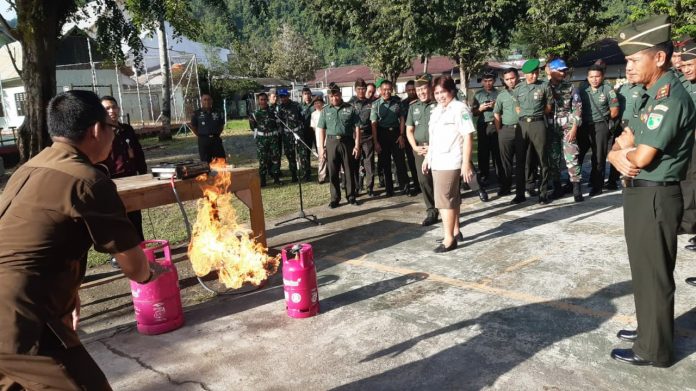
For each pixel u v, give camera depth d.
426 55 21.73
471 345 3.16
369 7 21.86
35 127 12.85
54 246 1.79
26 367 1.75
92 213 1.81
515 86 6.84
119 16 15.35
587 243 4.97
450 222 5.01
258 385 2.88
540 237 5.28
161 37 19.72
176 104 33.56
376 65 24.05
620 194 6.99
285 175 10.57
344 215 6.92
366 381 2.85
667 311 2.71
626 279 4.02
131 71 35.97
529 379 2.75
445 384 2.76
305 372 2.98
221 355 3.25
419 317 3.61
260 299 4.13
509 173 7.32
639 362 2.80
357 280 4.43
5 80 31.67
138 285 3.56
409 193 7.98
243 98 37.47
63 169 1.82
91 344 3.53
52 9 12.70
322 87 46.38
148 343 3.49
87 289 4.70
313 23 25.42
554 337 3.19
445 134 4.85
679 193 2.66
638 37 2.59
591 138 6.98
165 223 6.93
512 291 3.94
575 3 19.98
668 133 2.48
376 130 7.73
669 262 2.69
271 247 5.61
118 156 5.34
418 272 4.52
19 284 1.74
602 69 6.73
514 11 21.11
